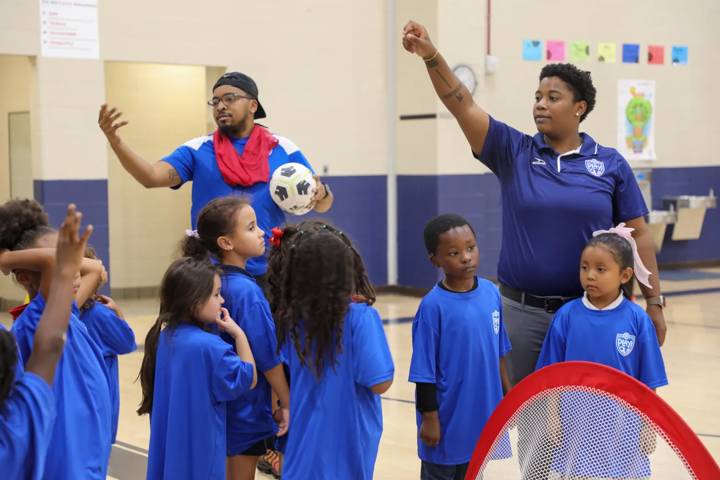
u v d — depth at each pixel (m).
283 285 5.69
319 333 5.53
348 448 5.59
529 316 6.91
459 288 6.68
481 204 21.22
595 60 23.34
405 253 21.42
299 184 7.49
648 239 7.11
